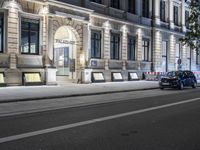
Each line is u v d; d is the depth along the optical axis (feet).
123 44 123.65
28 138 26.50
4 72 80.74
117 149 23.17
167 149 23.29
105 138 26.66
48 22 90.02
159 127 31.53
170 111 42.93
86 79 103.30
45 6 89.61
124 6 124.47
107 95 70.64
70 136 27.32
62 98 62.90
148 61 139.54
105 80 113.70
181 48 164.86
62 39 99.35
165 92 80.33
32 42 88.02
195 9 135.44
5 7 81.05
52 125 32.40
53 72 90.84
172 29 155.43
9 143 24.81
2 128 30.81
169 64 153.69
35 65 88.02
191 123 33.83
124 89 83.82
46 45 90.22
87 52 104.58
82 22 102.17
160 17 148.97
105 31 114.21
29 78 85.81
